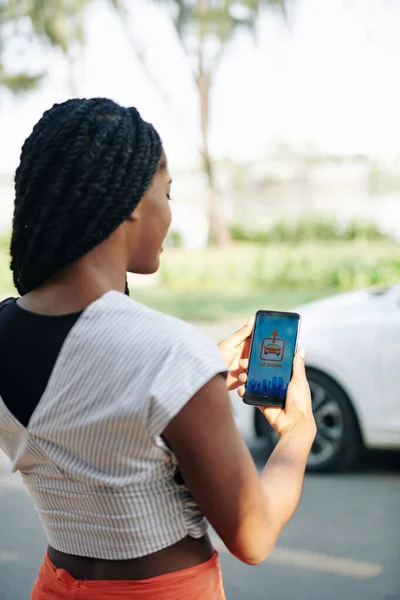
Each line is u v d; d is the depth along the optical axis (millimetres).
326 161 28953
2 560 4496
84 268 1409
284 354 1712
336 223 23766
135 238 1457
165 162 1509
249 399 1684
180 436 1303
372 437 5922
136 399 1294
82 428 1329
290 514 1451
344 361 5961
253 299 17266
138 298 17750
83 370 1334
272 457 1549
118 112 1439
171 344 1313
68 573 1434
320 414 6105
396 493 5664
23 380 1395
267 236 24125
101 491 1354
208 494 1319
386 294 6102
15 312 1448
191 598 1394
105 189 1387
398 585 4098
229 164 29406
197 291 18922
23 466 1456
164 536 1372
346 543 4703
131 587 1377
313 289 18734
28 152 1437
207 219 26766
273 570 4328
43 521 1483
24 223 1429
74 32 26797
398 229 23453
